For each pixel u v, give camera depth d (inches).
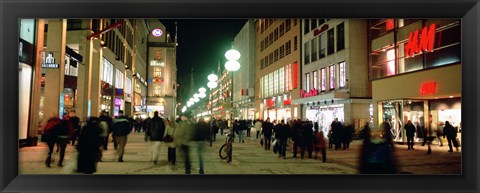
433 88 822.5
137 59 2434.8
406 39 930.7
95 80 1283.2
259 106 2381.9
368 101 1191.6
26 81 693.9
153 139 500.4
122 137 519.2
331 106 1323.8
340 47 1274.6
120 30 1763.0
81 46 1136.8
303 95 1480.1
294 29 1732.3
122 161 522.0
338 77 1280.8
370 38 1091.3
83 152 345.4
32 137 703.7
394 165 410.9
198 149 412.2
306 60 1583.4
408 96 903.1
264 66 2277.3
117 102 1702.8
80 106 1121.4
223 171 456.1
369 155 371.2
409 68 914.1
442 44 808.3
